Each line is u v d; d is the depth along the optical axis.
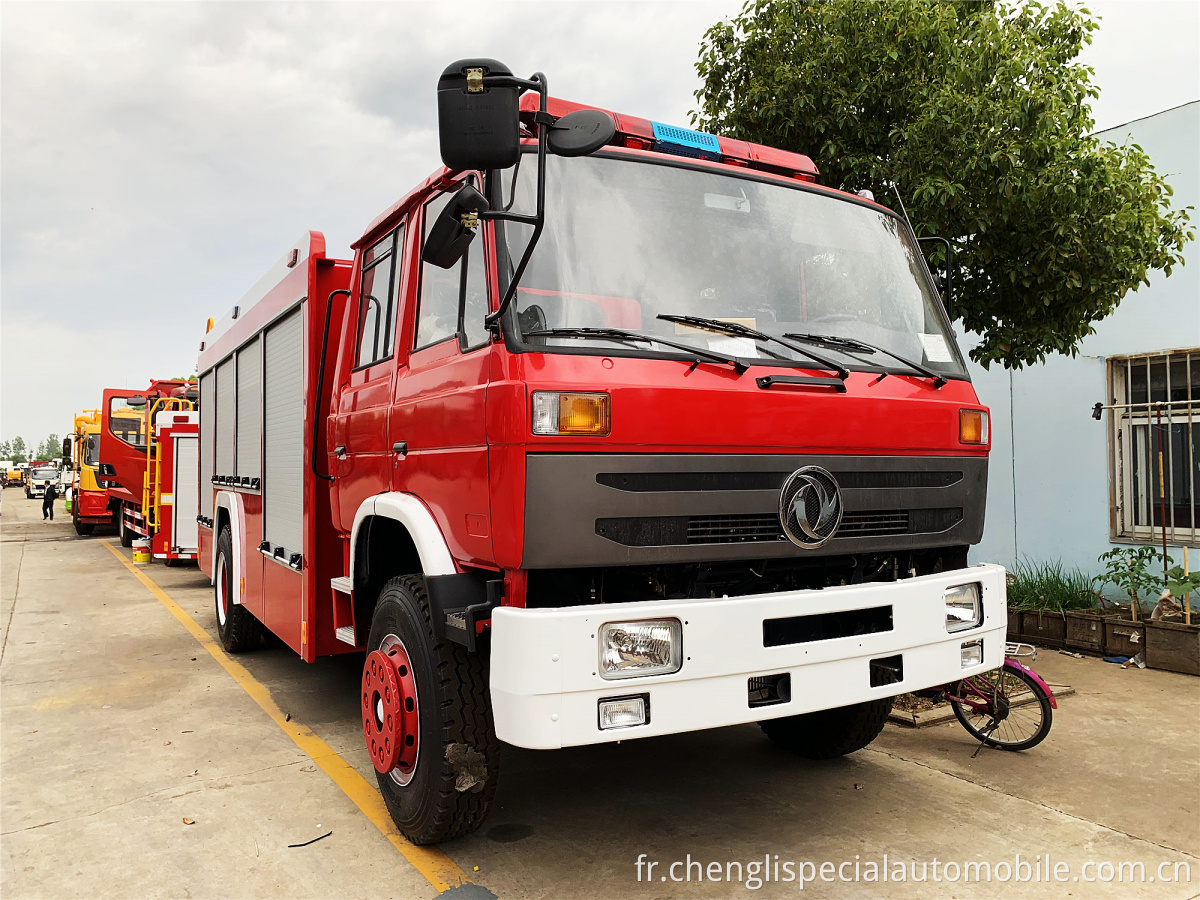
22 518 28.69
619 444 2.80
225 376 7.29
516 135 2.65
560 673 2.62
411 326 3.79
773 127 6.27
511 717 2.65
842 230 3.81
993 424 8.84
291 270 5.25
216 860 3.47
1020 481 8.63
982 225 5.47
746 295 3.40
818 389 3.21
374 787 4.25
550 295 2.97
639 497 2.85
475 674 3.24
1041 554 8.47
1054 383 8.34
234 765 4.59
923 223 5.62
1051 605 7.42
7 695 6.05
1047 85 5.48
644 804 4.01
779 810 3.93
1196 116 7.42
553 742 2.61
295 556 4.91
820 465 3.19
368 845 3.59
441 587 3.10
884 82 5.88
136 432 15.68
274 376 5.58
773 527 3.12
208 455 8.16
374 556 4.05
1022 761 4.57
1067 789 4.18
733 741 4.93
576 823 3.80
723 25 6.60
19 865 3.46
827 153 5.98
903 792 4.15
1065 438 8.27
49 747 4.91
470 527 3.00
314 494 4.74
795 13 6.23
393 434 3.73
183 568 13.73
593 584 3.01
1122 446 7.89
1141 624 6.56
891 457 3.38
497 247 2.98
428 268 3.70
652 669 2.76
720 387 2.97
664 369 2.92
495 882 3.26
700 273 3.32
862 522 3.36
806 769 4.47
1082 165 5.38
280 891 3.22
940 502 3.57
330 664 6.94
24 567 13.97
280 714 5.52
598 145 2.73
